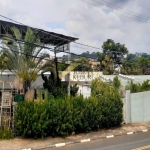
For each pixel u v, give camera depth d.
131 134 16.11
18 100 14.86
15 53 18.11
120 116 17.56
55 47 24.75
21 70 18.22
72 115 14.86
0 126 14.00
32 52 18.34
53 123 14.17
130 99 19.14
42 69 20.45
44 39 22.69
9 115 14.64
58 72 23.61
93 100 16.19
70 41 22.73
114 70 44.19
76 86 25.52
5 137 13.52
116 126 17.66
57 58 24.00
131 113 19.16
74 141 13.73
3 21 18.98
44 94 19.70
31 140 13.52
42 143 13.14
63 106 14.58
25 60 18.19
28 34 18.14
